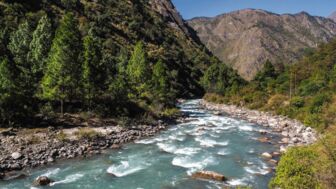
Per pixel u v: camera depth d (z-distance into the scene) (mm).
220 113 82125
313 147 29828
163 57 159500
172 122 65000
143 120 59188
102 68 60375
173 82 136750
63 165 36125
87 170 35000
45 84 53156
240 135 54125
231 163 38281
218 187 30703
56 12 128625
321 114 59344
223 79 135375
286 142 48594
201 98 135375
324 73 96312
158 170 35562
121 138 48312
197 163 38188
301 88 89750
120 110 60562
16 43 62969
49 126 46781
